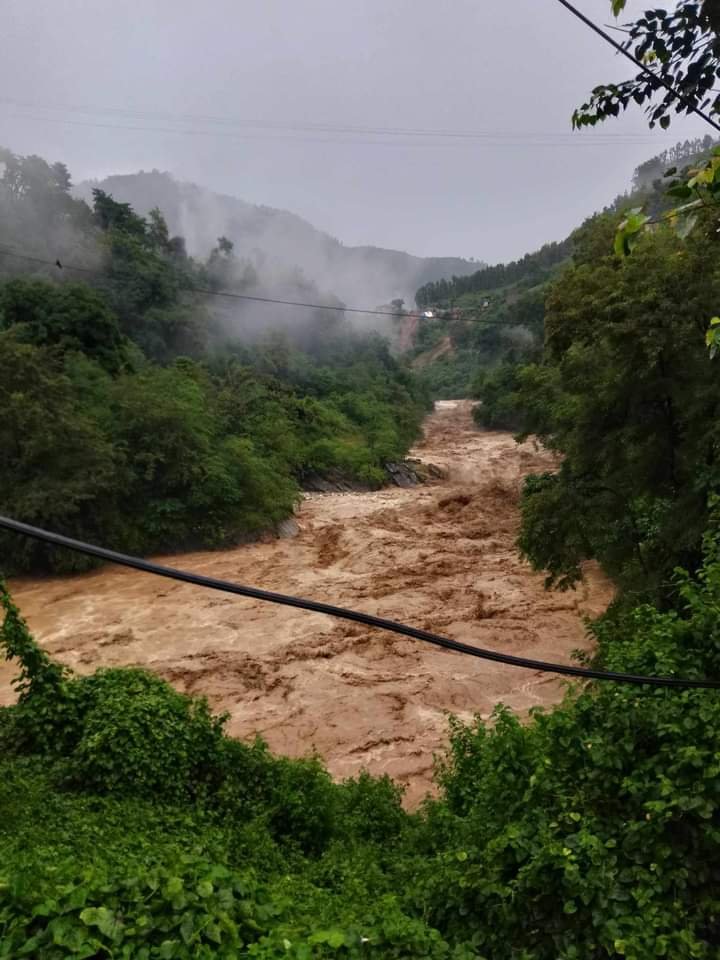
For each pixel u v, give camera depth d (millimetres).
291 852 7645
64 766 8172
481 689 15062
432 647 17469
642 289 11711
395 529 31188
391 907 4570
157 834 6629
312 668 16312
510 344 100625
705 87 3602
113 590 22906
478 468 51094
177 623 19641
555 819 4898
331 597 22125
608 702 5246
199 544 28516
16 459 24312
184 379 35500
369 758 12461
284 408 47281
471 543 28094
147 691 9133
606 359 12883
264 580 24250
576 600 20531
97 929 3402
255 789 8555
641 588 12562
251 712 14289
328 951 3764
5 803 6918
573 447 14102
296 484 37812
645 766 4777
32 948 3191
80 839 5848
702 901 4223
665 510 12023
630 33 3537
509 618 19422
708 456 11523
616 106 3857
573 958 3951
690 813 4469
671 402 12438
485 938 4398
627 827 4531
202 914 3664
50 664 9094
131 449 27531
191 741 8578
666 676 5031
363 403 62531
